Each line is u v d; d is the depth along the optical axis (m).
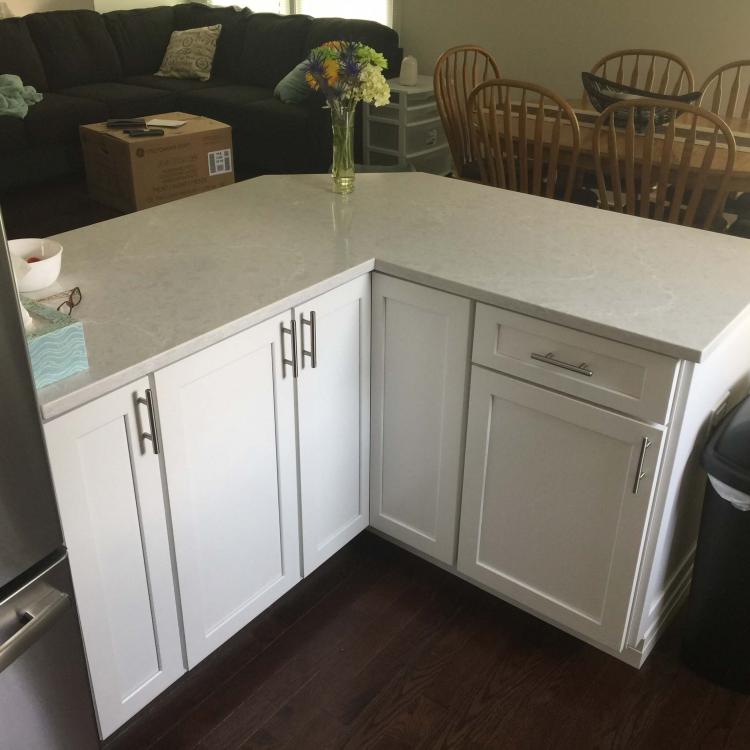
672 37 4.34
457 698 1.78
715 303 1.58
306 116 4.86
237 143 5.21
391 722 1.73
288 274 1.69
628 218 2.08
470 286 1.64
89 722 1.49
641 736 1.70
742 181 2.74
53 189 4.99
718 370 1.61
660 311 1.54
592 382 1.56
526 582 1.88
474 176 3.51
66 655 1.40
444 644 1.92
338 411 1.87
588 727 1.72
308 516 1.89
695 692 1.80
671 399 1.47
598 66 4.07
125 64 5.84
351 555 2.19
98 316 1.51
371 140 5.22
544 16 4.78
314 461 1.85
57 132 4.93
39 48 5.40
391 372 1.89
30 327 1.25
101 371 1.31
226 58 5.77
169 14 6.05
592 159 3.03
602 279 1.69
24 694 1.33
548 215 2.09
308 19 5.40
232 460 1.62
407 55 5.54
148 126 4.60
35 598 1.31
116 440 1.37
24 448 1.21
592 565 1.73
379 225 2.00
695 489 1.80
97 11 6.09
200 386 1.49
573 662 1.88
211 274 1.70
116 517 1.42
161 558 1.54
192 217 2.05
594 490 1.65
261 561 1.80
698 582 1.74
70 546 1.35
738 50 4.15
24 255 1.65
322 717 1.74
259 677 1.83
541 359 1.60
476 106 3.10
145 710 1.74
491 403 1.73
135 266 1.74
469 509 1.89
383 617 1.99
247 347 1.55
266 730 1.71
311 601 2.04
